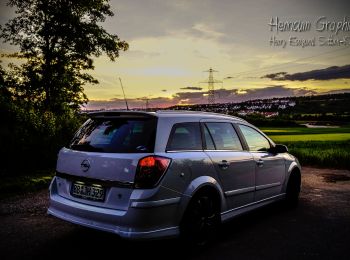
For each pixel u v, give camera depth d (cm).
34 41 2858
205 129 453
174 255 405
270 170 565
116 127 404
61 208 407
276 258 401
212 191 433
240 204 492
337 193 793
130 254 406
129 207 347
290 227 524
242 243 450
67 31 2823
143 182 352
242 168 490
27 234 473
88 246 431
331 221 559
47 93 2841
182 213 384
